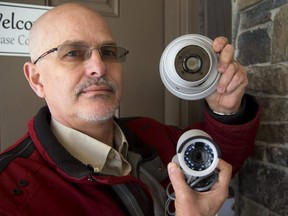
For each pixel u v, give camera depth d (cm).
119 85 88
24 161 77
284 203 94
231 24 116
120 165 88
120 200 79
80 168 75
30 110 106
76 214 72
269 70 99
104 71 83
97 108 83
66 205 72
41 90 89
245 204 114
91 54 83
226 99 89
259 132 105
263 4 100
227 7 116
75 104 83
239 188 117
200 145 64
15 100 104
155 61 121
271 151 100
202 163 64
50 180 74
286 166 93
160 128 107
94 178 73
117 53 89
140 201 79
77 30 83
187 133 66
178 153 64
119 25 116
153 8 120
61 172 75
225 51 84
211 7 118
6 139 103
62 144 85
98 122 85
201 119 124
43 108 90
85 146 86
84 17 84
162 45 122
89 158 86
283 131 94
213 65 83
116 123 98
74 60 82
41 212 68
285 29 91
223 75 85
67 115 84
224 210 115
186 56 82
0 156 79
